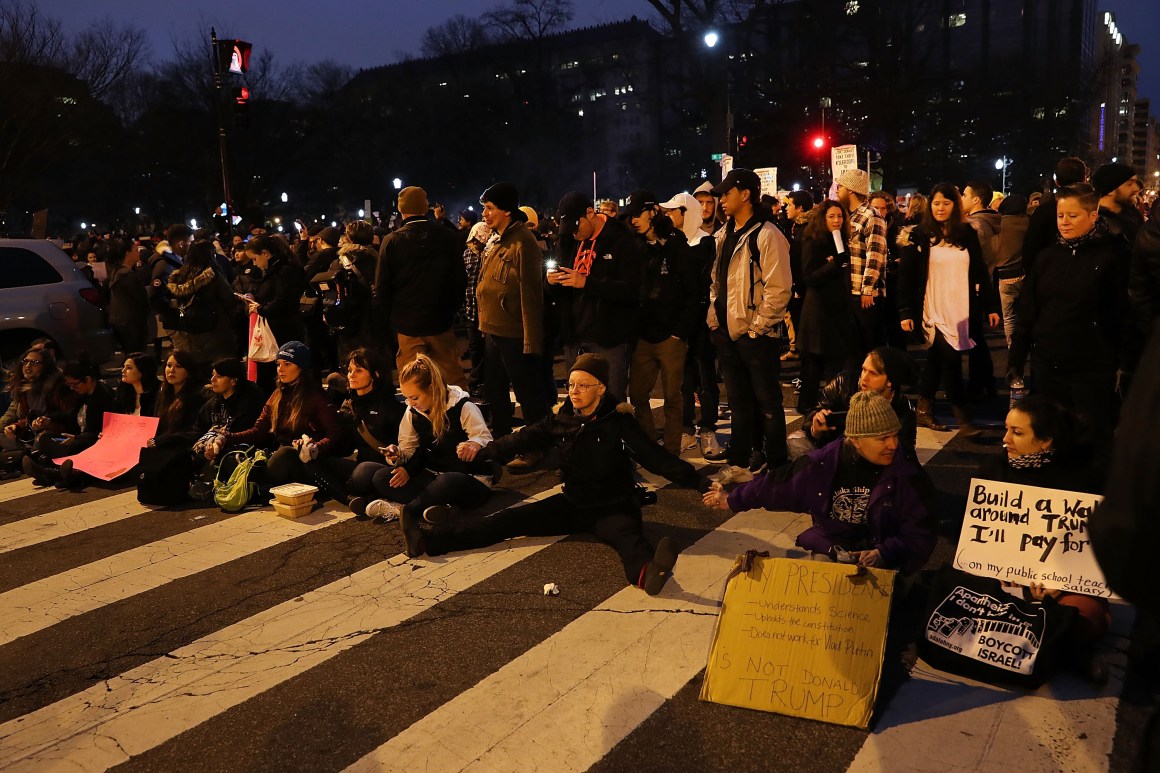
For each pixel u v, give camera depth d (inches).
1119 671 134.6
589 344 237.1
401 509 194.4
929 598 141.4
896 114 1840.6
